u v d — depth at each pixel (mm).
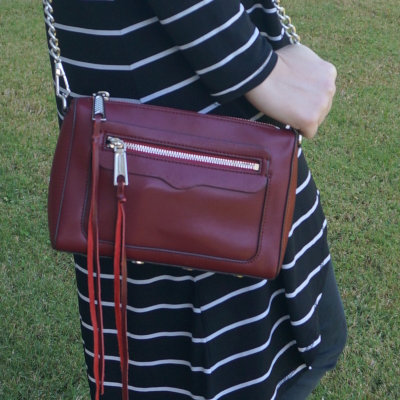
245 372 1355
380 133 4195
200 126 1074
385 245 2998
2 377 2232
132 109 1067
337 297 1588
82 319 1422
